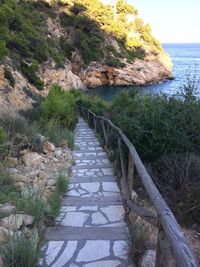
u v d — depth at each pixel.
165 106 6.34
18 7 42.66
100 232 3.98
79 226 4.18
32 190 4.83
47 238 3.83
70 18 60.97
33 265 3.11
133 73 59.78
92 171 7.13
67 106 13.75
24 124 8.73
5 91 15.07
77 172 7.08
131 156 4.32
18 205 4.34
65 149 9.60
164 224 2.18
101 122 11.75
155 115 5.96
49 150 8.45
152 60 70.94
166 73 68.62
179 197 4.82
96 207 4.86
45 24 53.38
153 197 2.65
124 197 4.73
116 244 3.67
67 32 58.66
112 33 65.75
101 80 58.03
